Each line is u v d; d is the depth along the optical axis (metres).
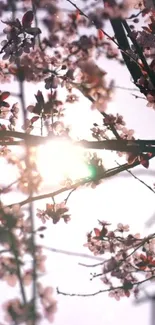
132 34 5.51
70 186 5.63
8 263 3.26
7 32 5.38
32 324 2.35
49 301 3.38
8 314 2.63
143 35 5.81
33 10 5.32
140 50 5.29
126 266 6.46
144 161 5.51
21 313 2.49
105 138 5.99
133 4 5.55
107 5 5.27
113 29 5.61
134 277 6.44
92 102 4.59
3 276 3.32
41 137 4.83
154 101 5.57
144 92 5.58
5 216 3.28
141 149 5.29
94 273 5.39
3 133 4.79
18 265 2.90
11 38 5.39
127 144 5.28
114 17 5.29
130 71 5.69
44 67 5.60
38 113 5.60
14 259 3.10
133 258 6.62
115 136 5.56
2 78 5.75
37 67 5.55
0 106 5.59
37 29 5.34
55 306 3.35
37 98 5.56
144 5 5.57
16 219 3.28
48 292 3.40
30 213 2.42
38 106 5.57
